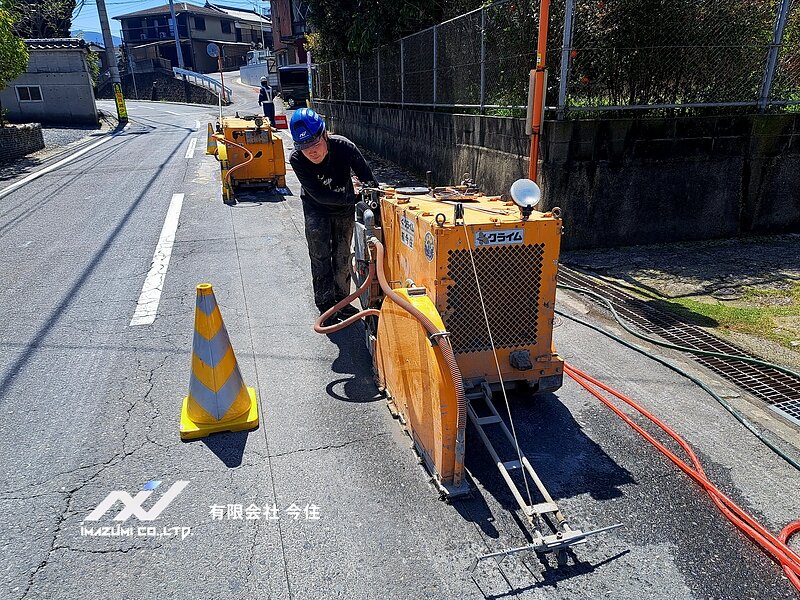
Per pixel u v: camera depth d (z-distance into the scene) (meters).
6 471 2.90
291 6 37.66
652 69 6.21
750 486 2.74
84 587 2.23
